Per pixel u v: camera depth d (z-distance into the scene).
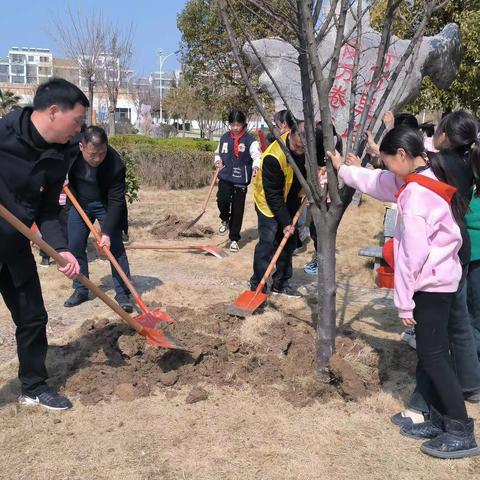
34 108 3.06
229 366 3.98
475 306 3.85
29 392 3.50
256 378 3.87
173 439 3.20
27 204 3.23
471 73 10.69
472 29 9.98
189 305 5.34
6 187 3.12
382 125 3.66
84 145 4.79
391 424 3.44
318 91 3.40
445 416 3.16
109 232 4.89
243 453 3.08
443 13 10.62
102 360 4.06
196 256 7.36
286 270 5.61
